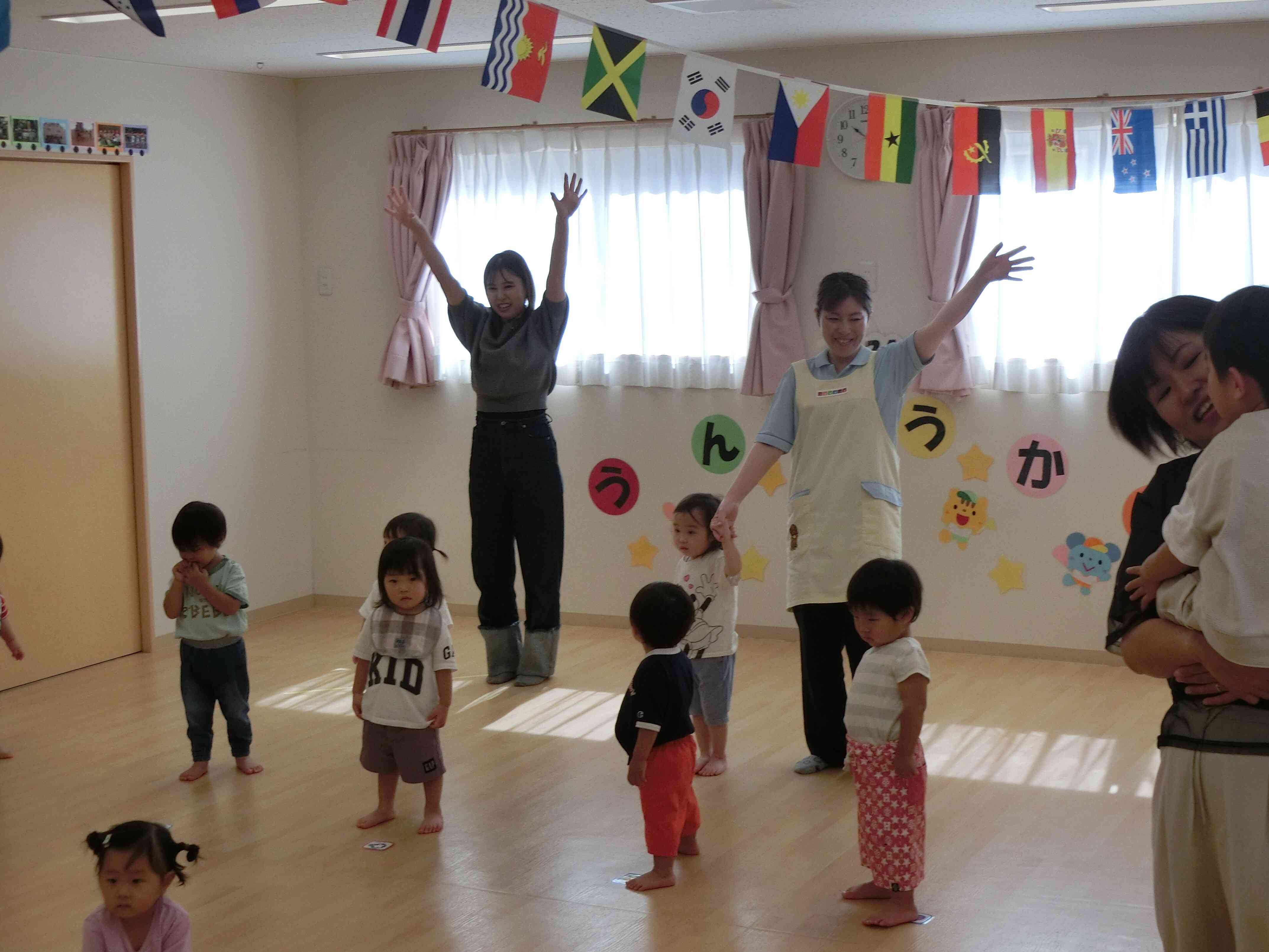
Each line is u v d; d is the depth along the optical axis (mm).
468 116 6199
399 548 3568
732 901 3104
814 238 5680
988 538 5527
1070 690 4996
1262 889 1580
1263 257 5074
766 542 5891
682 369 5922
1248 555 1485
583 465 6168
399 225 6215
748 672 5363
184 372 5953
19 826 3689
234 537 6273
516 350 5004
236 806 3840
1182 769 1668
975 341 5484
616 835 3566
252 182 6289
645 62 5777
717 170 5797
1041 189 4074
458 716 4758
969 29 5160
